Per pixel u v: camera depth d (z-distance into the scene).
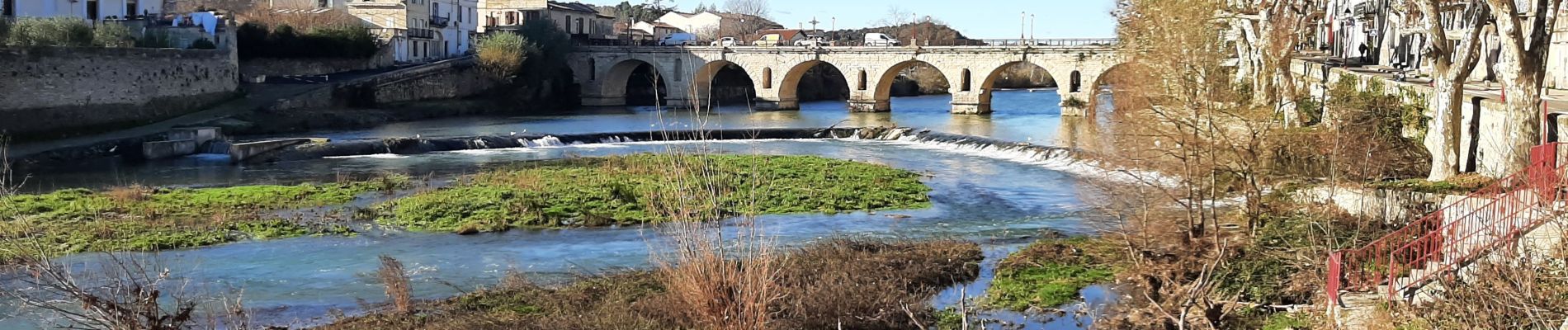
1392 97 44.81
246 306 29.62
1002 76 166.88
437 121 98.31
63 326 21.89
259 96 91.69
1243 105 44.84
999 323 27.77
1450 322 18.88
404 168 62.53
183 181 56.31
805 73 139.88
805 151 73.56
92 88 75.25
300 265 35.19
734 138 82.94
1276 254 30.11
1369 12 75.62
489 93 114.62
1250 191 34.31
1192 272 29.36
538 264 35.28
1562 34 51.28
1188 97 34.03
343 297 30.86
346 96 97.31
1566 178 23.55
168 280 32.38
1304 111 49.88
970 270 34.06
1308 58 77.38
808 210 46.16
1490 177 33.00
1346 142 37.66
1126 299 28.56
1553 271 19.25
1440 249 21.97
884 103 113.19
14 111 69.12
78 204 45.81
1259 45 51.84
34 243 23.09
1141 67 38.41
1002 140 72.12
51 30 77.44
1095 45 99.12
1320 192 35.97
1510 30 30.64
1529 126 30.73
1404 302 20.66
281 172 60.56
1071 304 29.34
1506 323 17.89
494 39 116.62
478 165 64.38
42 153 63.66
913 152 72.62
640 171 57.69
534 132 84.81
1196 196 34.50
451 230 41.44
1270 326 24.02
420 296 30.91
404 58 119.75
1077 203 47.53
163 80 82.19
